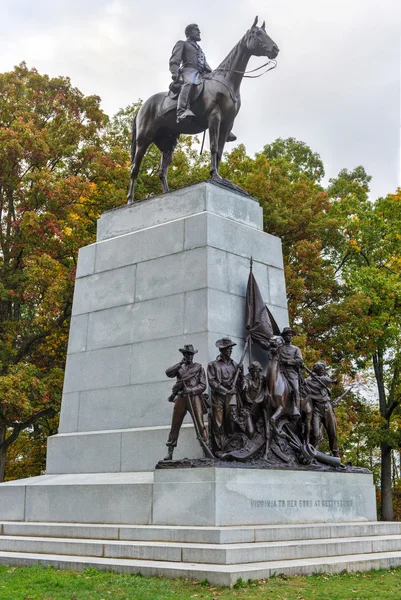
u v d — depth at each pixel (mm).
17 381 25469
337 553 12273
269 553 10938
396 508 40938
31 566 11547
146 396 15594
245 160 36469
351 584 10219
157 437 14734
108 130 36094
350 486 15273
